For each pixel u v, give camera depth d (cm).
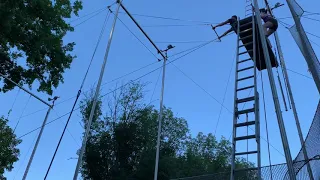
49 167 981
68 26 1411
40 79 1427
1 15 1121
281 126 654
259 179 667
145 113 2650
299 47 787
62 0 1388
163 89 1338
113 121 2641
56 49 1355
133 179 2273
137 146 2469
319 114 657
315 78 724
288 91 903
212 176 924
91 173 2398
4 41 1252
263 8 1012
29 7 1260
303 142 778
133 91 2742
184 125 3569
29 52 1309
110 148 2445
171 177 2352
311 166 700
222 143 3816
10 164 2162
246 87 798
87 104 2617
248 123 737
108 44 964
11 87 1406
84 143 805
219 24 1071
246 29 990
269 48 945
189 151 3453
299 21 771
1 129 2200
